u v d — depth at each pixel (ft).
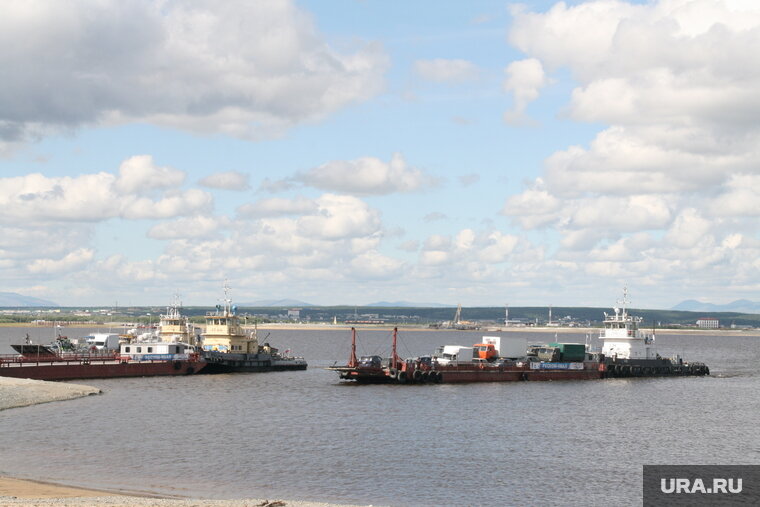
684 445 285.43
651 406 398.42
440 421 331.98
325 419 331.98
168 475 222.48
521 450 270.46
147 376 487.61
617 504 204.33
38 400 356.18
